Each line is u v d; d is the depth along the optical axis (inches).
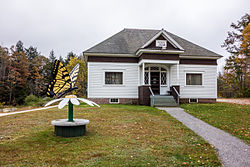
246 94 1173.7
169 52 617.6
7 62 1261.1
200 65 702.5
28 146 211.8
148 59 613.0
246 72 1148.5
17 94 1269.7
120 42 716.0
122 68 660.1
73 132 249.6
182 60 693.3
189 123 350.9
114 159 180.7
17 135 256.4
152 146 222.4
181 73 690.8
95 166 165.0
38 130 283.6
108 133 270.8
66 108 523.2
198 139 257.3
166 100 581.0
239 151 218.5
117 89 656.4
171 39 621.3
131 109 482.6
